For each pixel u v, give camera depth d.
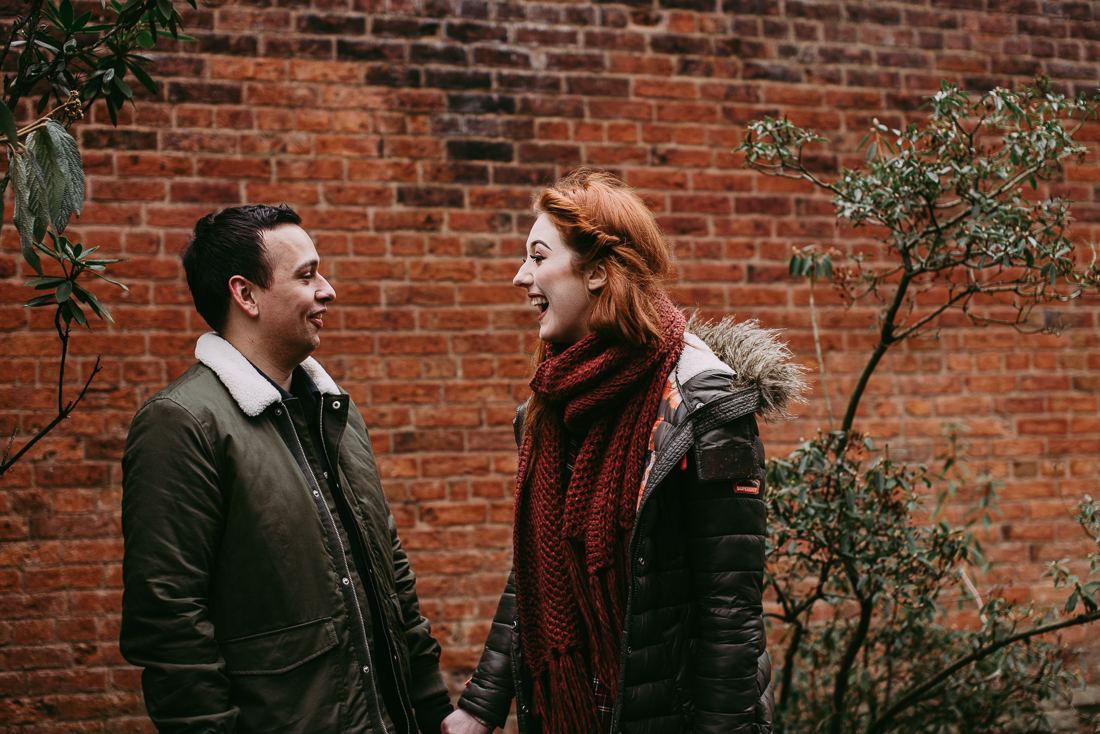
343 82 3.05
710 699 1.40
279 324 1.58
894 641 2.69
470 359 3.11
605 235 1.52
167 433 1.41
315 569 1.49
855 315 3.35
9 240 2.81
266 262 1.56
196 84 2.95
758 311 3.29
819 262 2.49
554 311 1.56
